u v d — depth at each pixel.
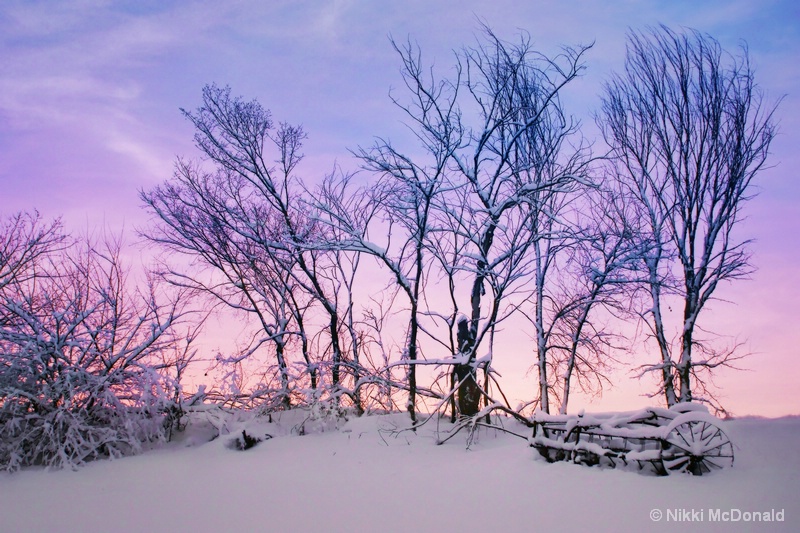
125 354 16.39
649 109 21.44
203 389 17.91
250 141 20.81
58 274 17.66
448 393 16.81
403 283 18.23
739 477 10.48
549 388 20.45
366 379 18.78
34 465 14.75
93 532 9.74
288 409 19.36
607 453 11.61
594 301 18.86
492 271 18.20
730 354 19.05
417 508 10.34
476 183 19.09
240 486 12.27
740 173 19.83
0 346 15.62
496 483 11.58
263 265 21.41
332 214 18.59
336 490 11.76
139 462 14.64
